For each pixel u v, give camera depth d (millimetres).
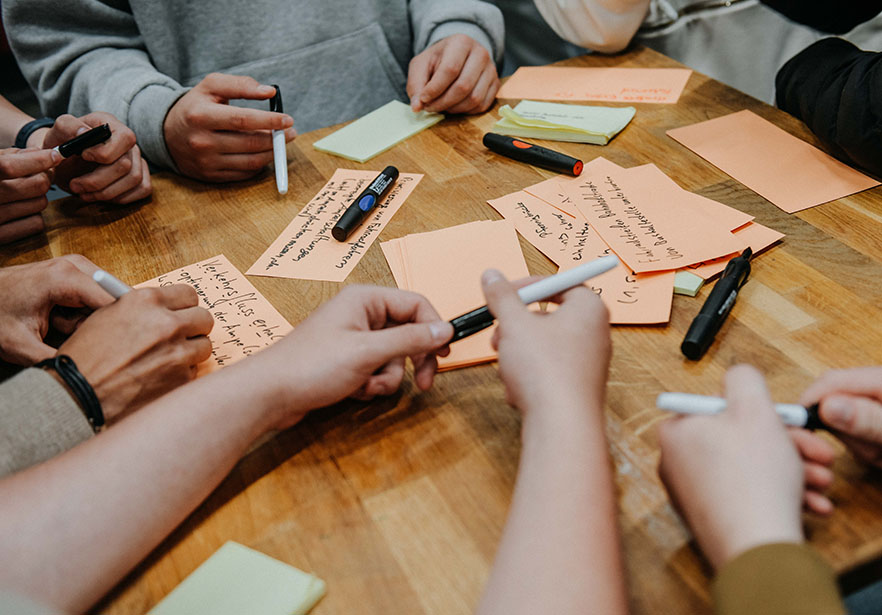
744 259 643
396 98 1406
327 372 514
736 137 876
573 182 819
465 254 716
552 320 483
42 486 437
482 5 1202
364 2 1294
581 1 1067
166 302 610
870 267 649
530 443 432
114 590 446
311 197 861
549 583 368
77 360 545
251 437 502
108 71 1069
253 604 416
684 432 420
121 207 885
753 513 367
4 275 666
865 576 431
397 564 442
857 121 746
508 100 1039
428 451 516
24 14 1087
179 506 461
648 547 437
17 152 830
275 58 1267
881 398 455
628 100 989
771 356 565
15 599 304
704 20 1332
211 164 891
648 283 651
